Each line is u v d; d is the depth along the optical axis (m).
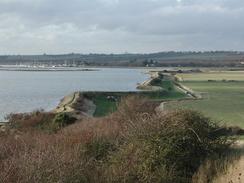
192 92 83.94
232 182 11.27
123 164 12.57
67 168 10.41
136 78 177.75
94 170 11.74
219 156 13.65
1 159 12.55
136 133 13.87
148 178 12.02
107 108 59.19
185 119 13.89
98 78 182.88
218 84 110.19
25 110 62.81
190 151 13.32
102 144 15.03
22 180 9.51
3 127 37.28
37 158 10.56
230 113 43.88
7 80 171.38
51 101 79.19
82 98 69.75
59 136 16.98
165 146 13.13
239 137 18.06
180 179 12.35
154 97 72.31
